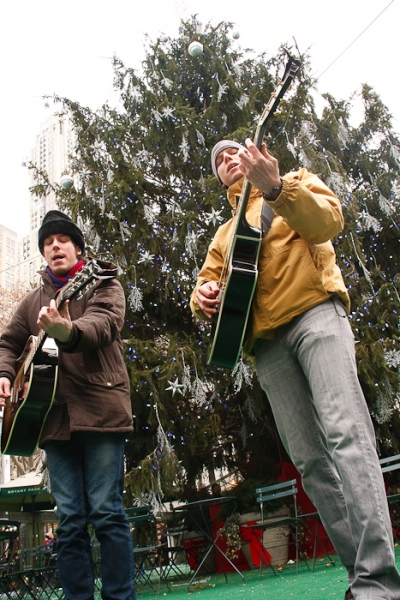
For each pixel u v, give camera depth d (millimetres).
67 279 2371
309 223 1622
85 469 2002
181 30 7062
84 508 2020
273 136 6098
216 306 2053
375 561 1344
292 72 1714
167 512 6070
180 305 6395
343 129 6664
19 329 2457
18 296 14867
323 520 1688
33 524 10672
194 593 4070
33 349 2162
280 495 4539
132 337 5648
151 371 5301
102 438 1998
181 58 6965
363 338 5527
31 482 9219
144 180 6199
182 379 5258
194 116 6359
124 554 1883
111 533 1896
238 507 5434
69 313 2211
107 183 6133
